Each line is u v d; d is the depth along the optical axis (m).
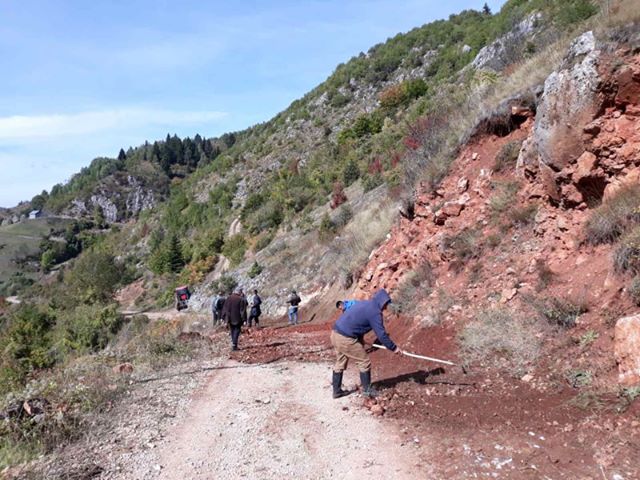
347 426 5.43
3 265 147.88
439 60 75.75
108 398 6.80
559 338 5.75
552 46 10.35
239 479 4.38
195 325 21.45
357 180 37.88
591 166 6.72
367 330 6.31
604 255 6.23
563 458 4.10
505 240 8.11
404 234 11.64
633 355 4.66
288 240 35.12
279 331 14.88
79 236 167.50
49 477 4.41
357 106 85.94
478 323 6.83
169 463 4.73
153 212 114.38
